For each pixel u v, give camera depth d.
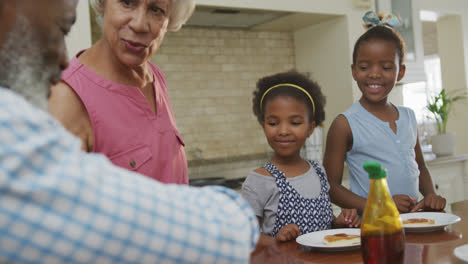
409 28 3.38
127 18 0.91
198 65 3.31
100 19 1.05
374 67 1.66
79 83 0.91
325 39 3.34
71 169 0.37
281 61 3.64
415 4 3.42
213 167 3.21
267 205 1.40
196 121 3.30
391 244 0.75
